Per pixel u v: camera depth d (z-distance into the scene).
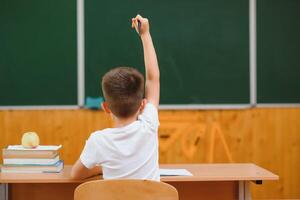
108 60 4.48
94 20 4.46
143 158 2.02
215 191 2.74
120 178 1.95
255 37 4.59
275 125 4.64
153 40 4.51
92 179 2.35
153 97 2.30
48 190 2.67
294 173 4.66
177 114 4.55
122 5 4.48
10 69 4.43
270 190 4.64
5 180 2.31
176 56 4.54
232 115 4.60
